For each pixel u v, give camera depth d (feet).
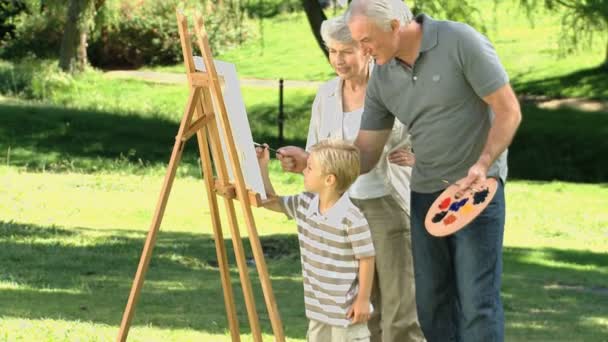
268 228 66.95
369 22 22.36
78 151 98.89
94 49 181.47
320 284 23.11
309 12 98.63
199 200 76.38
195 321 34.45
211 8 107.65
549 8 109.19
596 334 39.40
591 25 106.73
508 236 71.31
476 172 21.91
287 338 33.58
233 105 21.85
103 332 30.42
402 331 26.30
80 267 45.29
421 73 23.07
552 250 65.87
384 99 24.12
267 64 173.37
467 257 23.43
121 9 181.37
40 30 173.88
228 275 23.66
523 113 130.62
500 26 177.37
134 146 102.37
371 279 22.84
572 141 116.37
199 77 21.63
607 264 61.26
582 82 146.10
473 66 22.59
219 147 22.31
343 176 22.52
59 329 30.22
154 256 50.88
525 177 106.73
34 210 66.49
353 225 22.58
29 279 40.65
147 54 182.29
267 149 24.02
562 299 47.83
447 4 99.19
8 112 107.55
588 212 82.43
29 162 93.66
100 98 145.79
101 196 75.05
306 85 156.56
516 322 41.14
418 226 24.35
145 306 36.83
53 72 153.17
